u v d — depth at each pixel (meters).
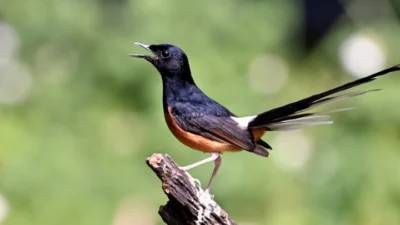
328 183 13.60
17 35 15.54
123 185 13.32
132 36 14.99
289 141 14.07
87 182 13.14
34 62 15.52
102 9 15.83
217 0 15.32
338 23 18.05
